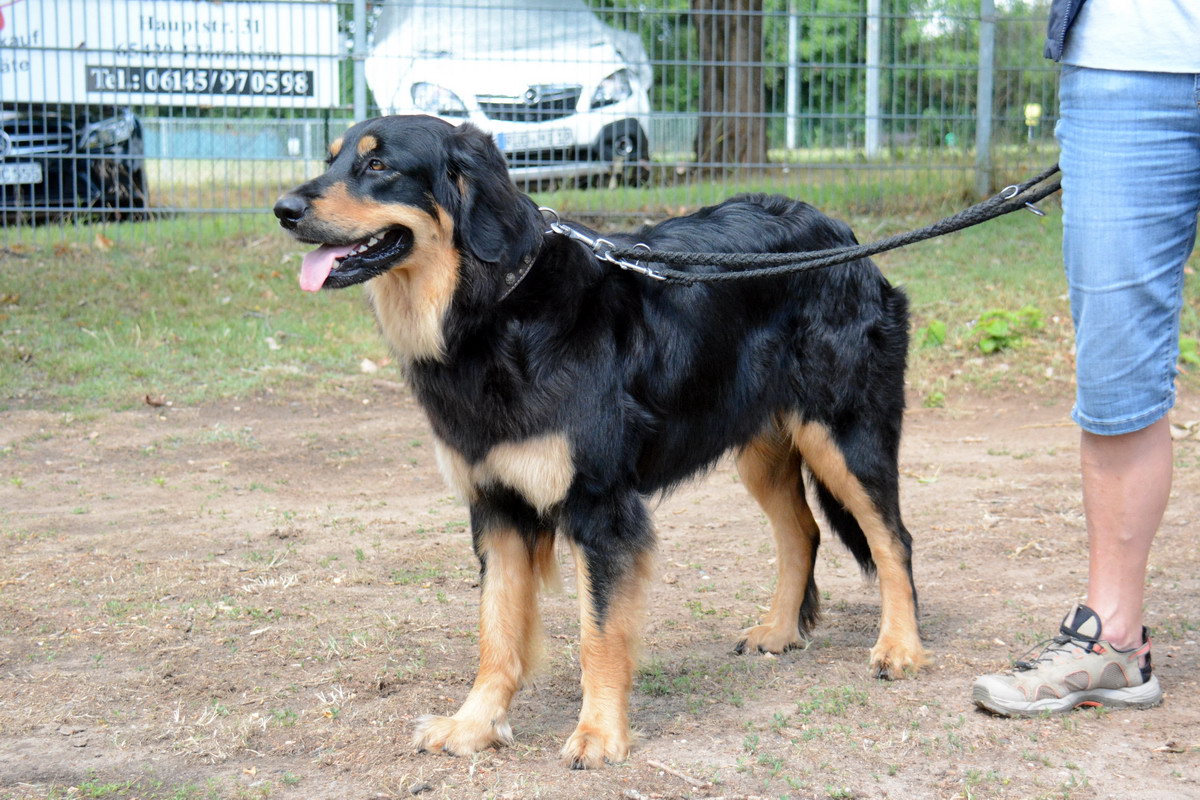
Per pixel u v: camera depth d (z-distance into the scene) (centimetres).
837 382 416
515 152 1129
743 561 543
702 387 385
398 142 343
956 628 448
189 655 421
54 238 1131
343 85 1162
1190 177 329
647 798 313
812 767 328
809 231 432
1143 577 362
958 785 315
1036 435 755
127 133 1139
